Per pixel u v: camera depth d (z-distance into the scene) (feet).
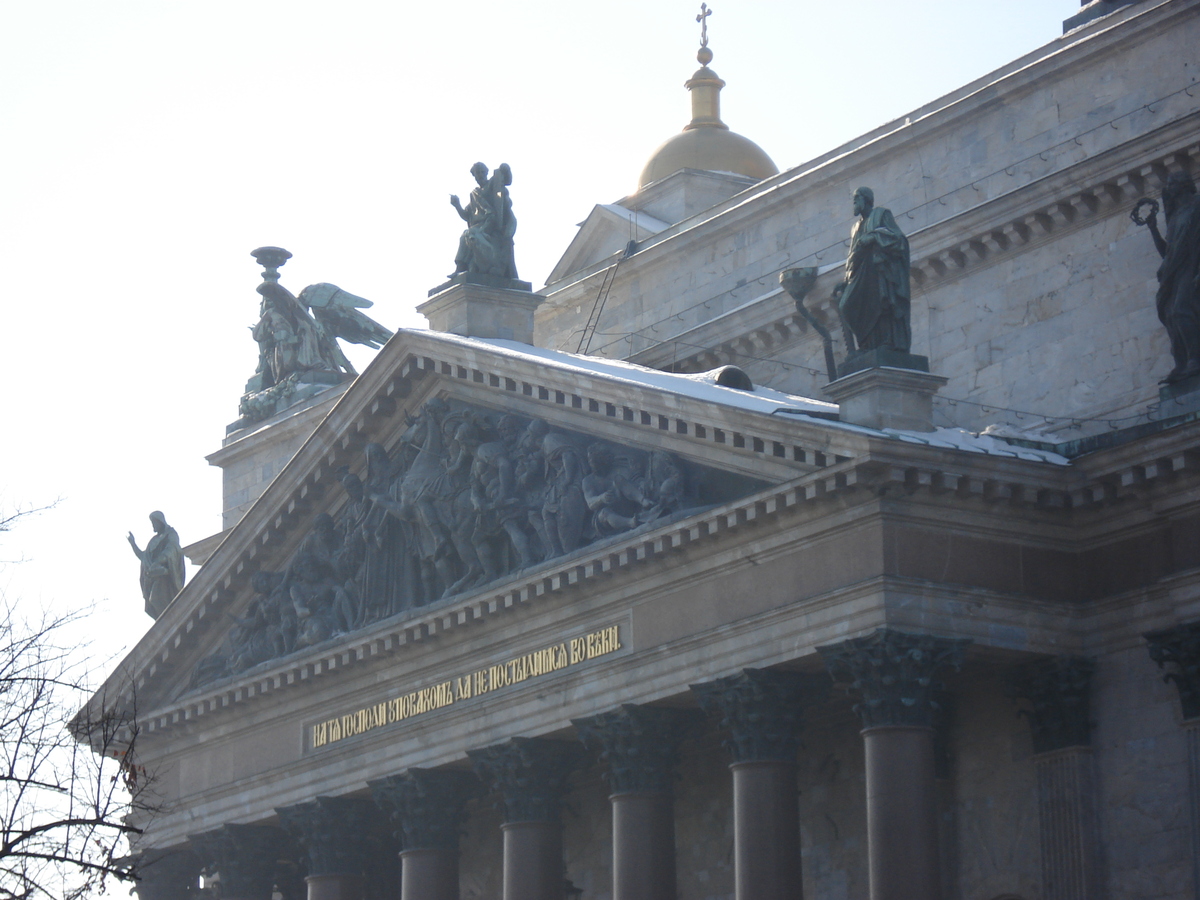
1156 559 222.28
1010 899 235.20
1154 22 252.83
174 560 330.95
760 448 225.15
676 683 235.20
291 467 282.97
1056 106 264.31
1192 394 222.28
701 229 310.24
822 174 292.20
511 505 254.27
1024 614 223.92
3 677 169.68
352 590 279.49
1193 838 213.66
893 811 211.82
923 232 266.77
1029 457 222.28
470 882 303.07
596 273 325.21
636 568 239.50
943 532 220.23
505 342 273.33
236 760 298.97
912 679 214.69
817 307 284.20
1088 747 226.38
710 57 371.15
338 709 283.38
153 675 306.35
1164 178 244.01
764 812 224.74
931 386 222.28
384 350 271.08
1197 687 215.72
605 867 282.36
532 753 254.27
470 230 281.95
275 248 364.38
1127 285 247.09
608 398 241.76
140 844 309.42
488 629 259.39
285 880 327.06
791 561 224.94
